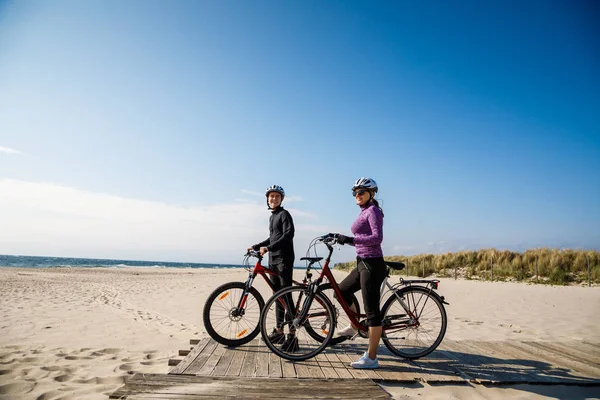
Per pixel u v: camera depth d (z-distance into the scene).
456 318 7.61
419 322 4.28
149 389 3.04
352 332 4.43
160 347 5.12
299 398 2.96
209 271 33.03
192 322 7.09
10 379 3.63
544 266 16.80
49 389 3.40
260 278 16.00
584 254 16.48
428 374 3.68
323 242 4.12
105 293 11.74
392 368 3.84
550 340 5.67
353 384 3.31
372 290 3.88
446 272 20.09
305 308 4.07
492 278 17.38
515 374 3.74
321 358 4.09
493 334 6.12
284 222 4.42
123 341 5.42
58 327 6.23
